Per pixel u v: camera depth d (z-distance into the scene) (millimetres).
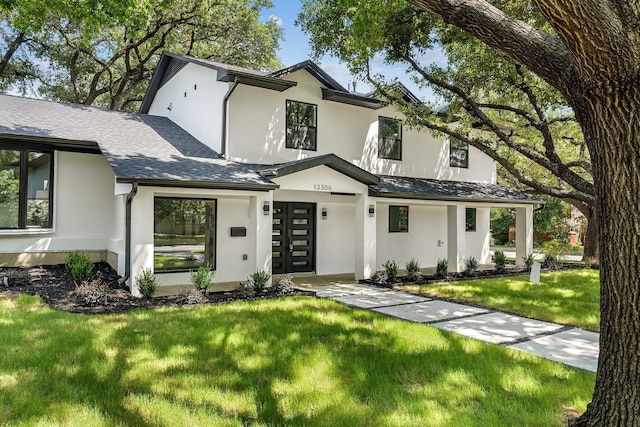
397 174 15117
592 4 2752
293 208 13531
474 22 3537
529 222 16516
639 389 3057
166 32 20500
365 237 12023
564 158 19156
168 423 3607
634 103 2914
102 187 11680
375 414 3834
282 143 12516
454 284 11664
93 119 12289
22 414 3672
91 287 8188
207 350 5434
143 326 6422
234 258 11812
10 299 7895
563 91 3361
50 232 10891
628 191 3037
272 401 4070
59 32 20031
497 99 14367
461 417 3781
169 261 10820
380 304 8938
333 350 5520
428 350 5648
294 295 9500
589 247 18109
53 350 5180
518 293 10289
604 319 3293
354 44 10727
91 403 3928
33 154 10672
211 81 12297
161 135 12492
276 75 11977
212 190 9555
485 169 17734
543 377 4812
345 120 13875
